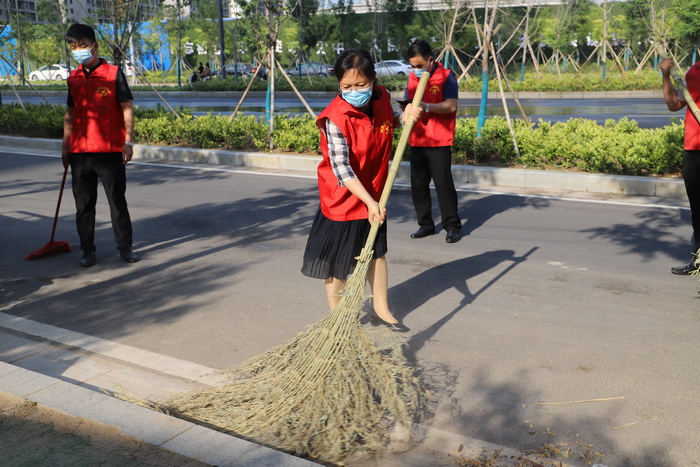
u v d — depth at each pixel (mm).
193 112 21703
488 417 3250
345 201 3531
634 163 8453
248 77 33781
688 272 5270
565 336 4180
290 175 10180
